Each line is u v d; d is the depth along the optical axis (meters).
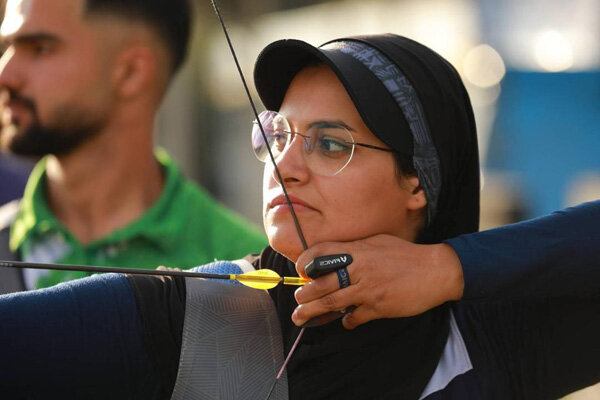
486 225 17.20
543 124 17.36
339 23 19.20
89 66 7.00
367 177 4.76
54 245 7.07
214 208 7.50
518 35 17.70
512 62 17.59
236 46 18.47
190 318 4.61
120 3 7.04
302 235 4.62
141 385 4.57
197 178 18.28
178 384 4.50
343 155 4.75
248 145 18.77
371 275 4.48
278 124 4.80
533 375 5.04
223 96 18.45
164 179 7.44
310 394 4.69
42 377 4.38
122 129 7.18
